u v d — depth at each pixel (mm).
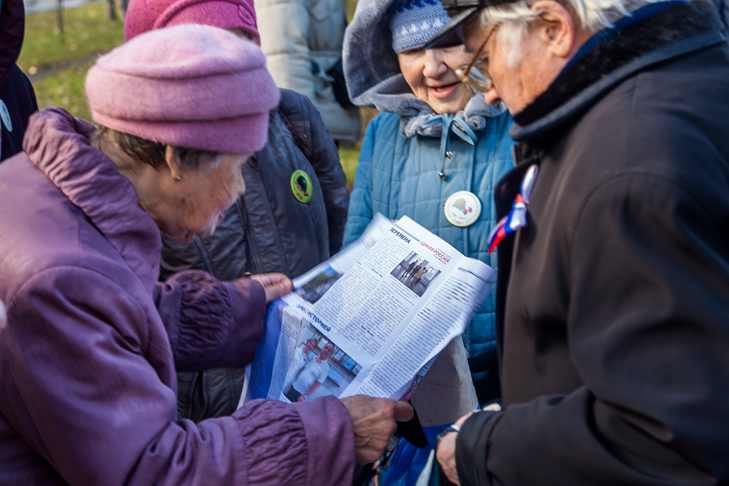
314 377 1914
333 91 3883
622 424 1368
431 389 1958
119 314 1551
